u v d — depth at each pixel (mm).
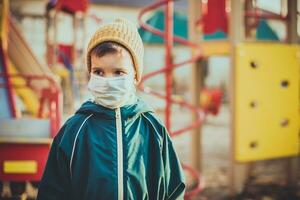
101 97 1642
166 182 1733
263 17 5289
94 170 1604
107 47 1649
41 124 3951
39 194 1687
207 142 8594
